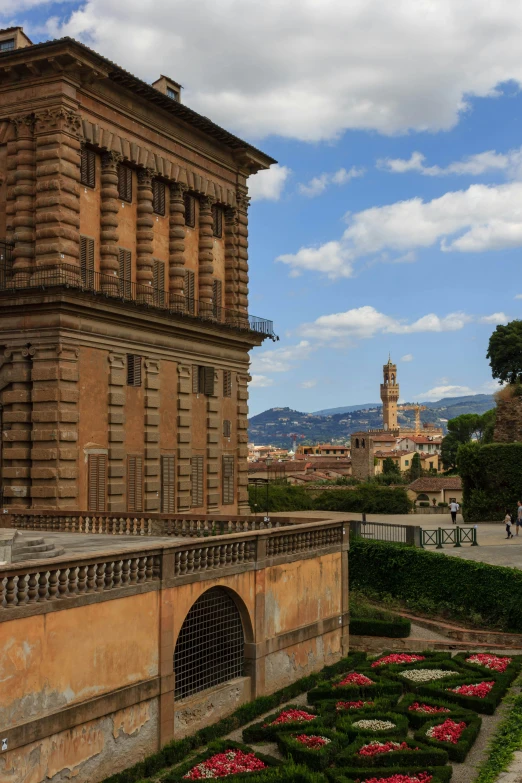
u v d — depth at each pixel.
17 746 16.98
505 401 65.75
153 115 45.38
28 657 17.41
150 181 45.56
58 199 38.44
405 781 19.50
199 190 49.84
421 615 36.50
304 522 31.56
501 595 34.47
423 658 30.56
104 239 42.09
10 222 39.47
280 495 76.38
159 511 44.66
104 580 19.78
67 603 18.42
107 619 19.66
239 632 25.39
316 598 29.48
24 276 38.75
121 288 43.28
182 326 46.09
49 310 37.91
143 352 43.75
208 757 21.12
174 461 46.53
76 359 38.84
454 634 34.16
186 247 49.31
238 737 23.27
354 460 159.38
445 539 46.75
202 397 49.59
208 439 49.94
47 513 36.50
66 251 38.66
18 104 39.44
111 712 19.62
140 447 43.56
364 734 22.41
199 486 49.00
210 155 50.81
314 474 143.00
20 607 17.20
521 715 24.28
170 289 47.75
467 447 60.88
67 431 38.12
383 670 28.81
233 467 52.72
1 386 38.84
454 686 26.78
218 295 52.59
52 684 18.02
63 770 18.22
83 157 41.03
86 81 40.09
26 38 43.50
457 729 22.91
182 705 22.30
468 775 20.59
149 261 45.12
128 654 20.34
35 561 17.78
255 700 25.27
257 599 25.69
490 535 50.53
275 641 26.58
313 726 22.94
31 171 39.28
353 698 26.16
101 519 35.41
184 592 22.36
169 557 21.75
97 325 40.19
